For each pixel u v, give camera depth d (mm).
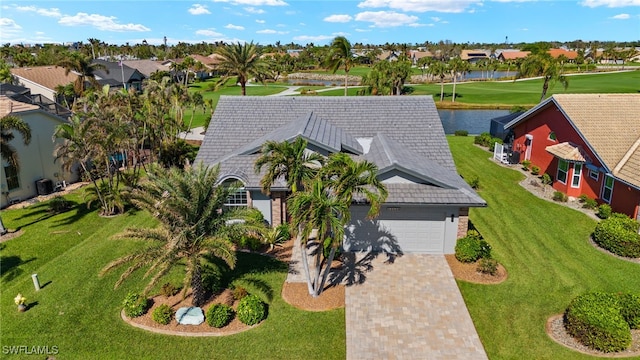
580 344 15148
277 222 24125
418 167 22438
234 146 27016
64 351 15094
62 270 20406
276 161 16359
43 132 32062
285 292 18438
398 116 29125
